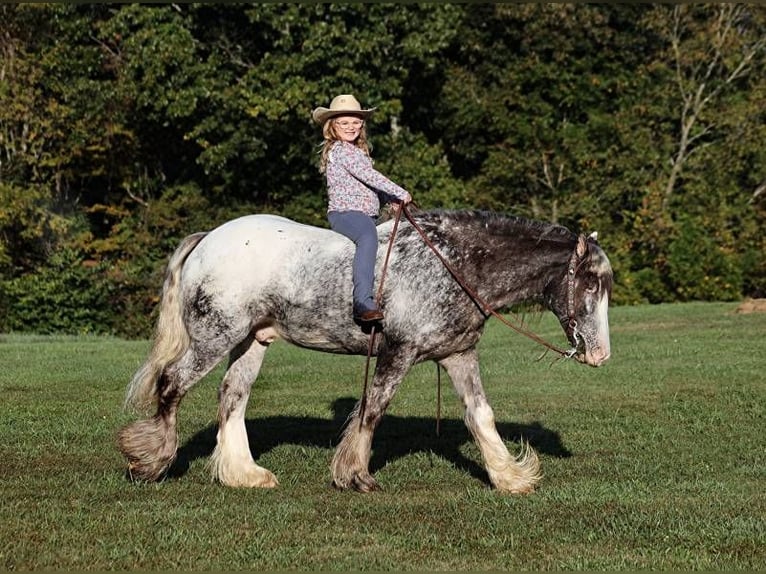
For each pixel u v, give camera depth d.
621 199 32.56
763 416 11.95
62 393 13.72
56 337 23.94
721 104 33.34
